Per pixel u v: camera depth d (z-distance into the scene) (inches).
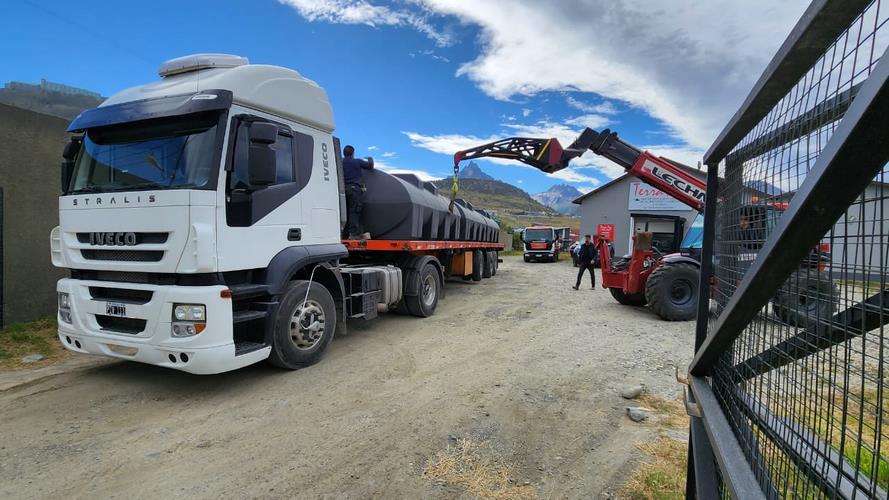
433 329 292.5
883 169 35.4
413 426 150.7
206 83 174.9
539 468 126.6
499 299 432.5
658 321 329.7
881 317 38.8
